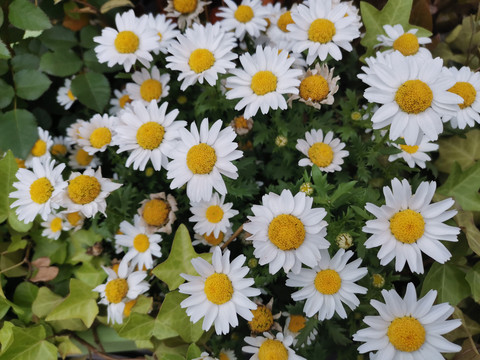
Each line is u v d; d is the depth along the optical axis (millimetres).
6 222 294
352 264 193
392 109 187
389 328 179
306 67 253
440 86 182
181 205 246
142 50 244
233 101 232
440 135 258
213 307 192
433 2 303
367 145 229
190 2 266
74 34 296
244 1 264
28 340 245
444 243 228
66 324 258
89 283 260
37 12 272
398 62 186
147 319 229
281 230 180
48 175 217
